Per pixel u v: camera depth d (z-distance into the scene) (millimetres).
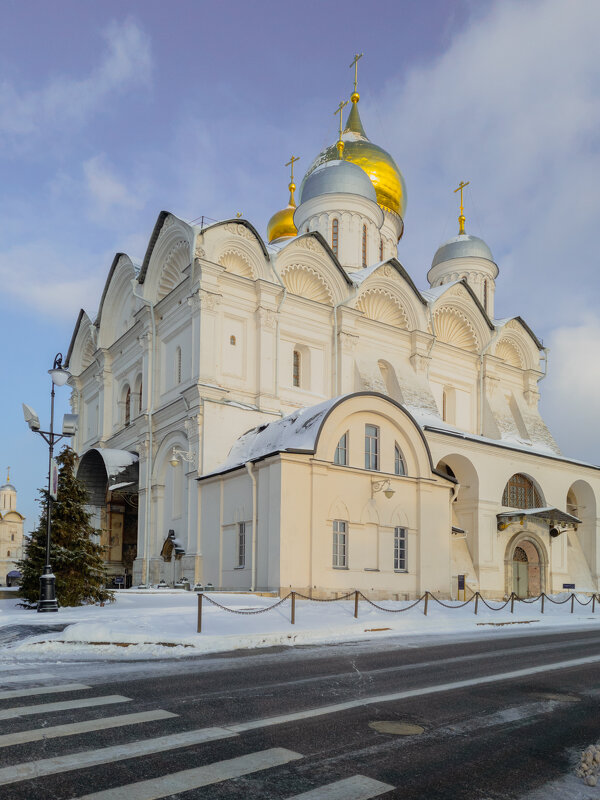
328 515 26297
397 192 52031
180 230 33750
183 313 33531
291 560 24906
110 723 7898
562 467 39969
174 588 28984
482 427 43375
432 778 6418
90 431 44500
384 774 6473
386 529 28234
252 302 33938
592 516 41438
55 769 6277
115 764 6465
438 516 30062
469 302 43781
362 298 38906
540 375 47312
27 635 15242
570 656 15281
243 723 8102
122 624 16141
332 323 37062
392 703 9516
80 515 24328
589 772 6547
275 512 25219
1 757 6574
